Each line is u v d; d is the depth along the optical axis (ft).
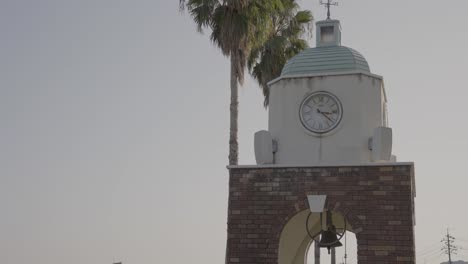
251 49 84.33
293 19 91.09
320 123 58.59
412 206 55.31
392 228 53.67
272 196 56.75
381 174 54.85
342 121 58.08
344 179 55.52
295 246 63.10
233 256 56.49
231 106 79.51
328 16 65.05
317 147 58.29
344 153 57.62
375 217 54.19
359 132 57.77
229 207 57.36
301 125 58.85
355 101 58.44
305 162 58.13
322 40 63.57
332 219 63.72
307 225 61.21
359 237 54.13
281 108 59.93
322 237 57.57
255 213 56.80
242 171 57.88
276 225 56.18
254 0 79.82
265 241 56.18
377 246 53.62
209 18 79.71
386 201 54.29
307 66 60.80
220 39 80.07
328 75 59.26
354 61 60.23
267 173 57.26
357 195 54.95
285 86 60.18
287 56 91.40
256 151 58.85
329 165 55.93
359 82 58.85
